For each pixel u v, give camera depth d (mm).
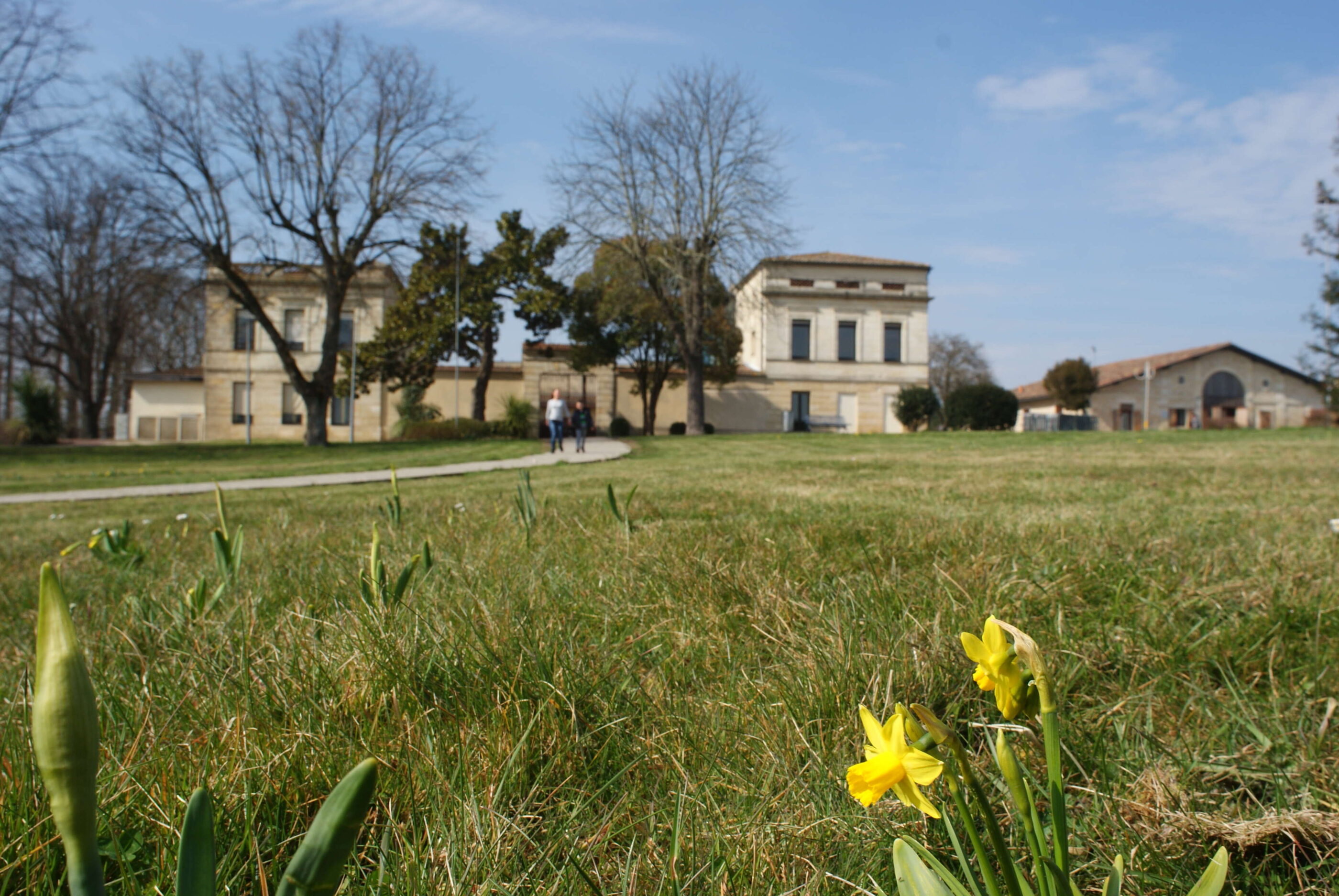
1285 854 1350
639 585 3123
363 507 7473
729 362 38375
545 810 1533
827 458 15109
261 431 38656
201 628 2639
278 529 5766
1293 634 2439
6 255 26953
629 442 25703
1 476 19188
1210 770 1634
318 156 26469
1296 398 53531
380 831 1461
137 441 40562
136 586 3680
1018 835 1390
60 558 5531
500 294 35125
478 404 35406
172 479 16516
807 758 1693
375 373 33750
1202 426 52781
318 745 1688
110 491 13961
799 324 42000
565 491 8156
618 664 2186
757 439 25844
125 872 1258
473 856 1279
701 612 2719
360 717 1862
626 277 31531
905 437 25812
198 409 41062
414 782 1538
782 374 41750
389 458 20734
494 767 1595
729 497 6824
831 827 1414
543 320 35031
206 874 758
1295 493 6523
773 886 1258
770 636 2428
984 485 7914
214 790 1490
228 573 3127
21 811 1384
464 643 2170
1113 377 55188
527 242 35031
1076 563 3199
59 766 561
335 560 3818
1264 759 1663
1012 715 795
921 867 937
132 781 1508
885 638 2215
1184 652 2270
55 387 39875
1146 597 2818
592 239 31219
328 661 2168
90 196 34281
